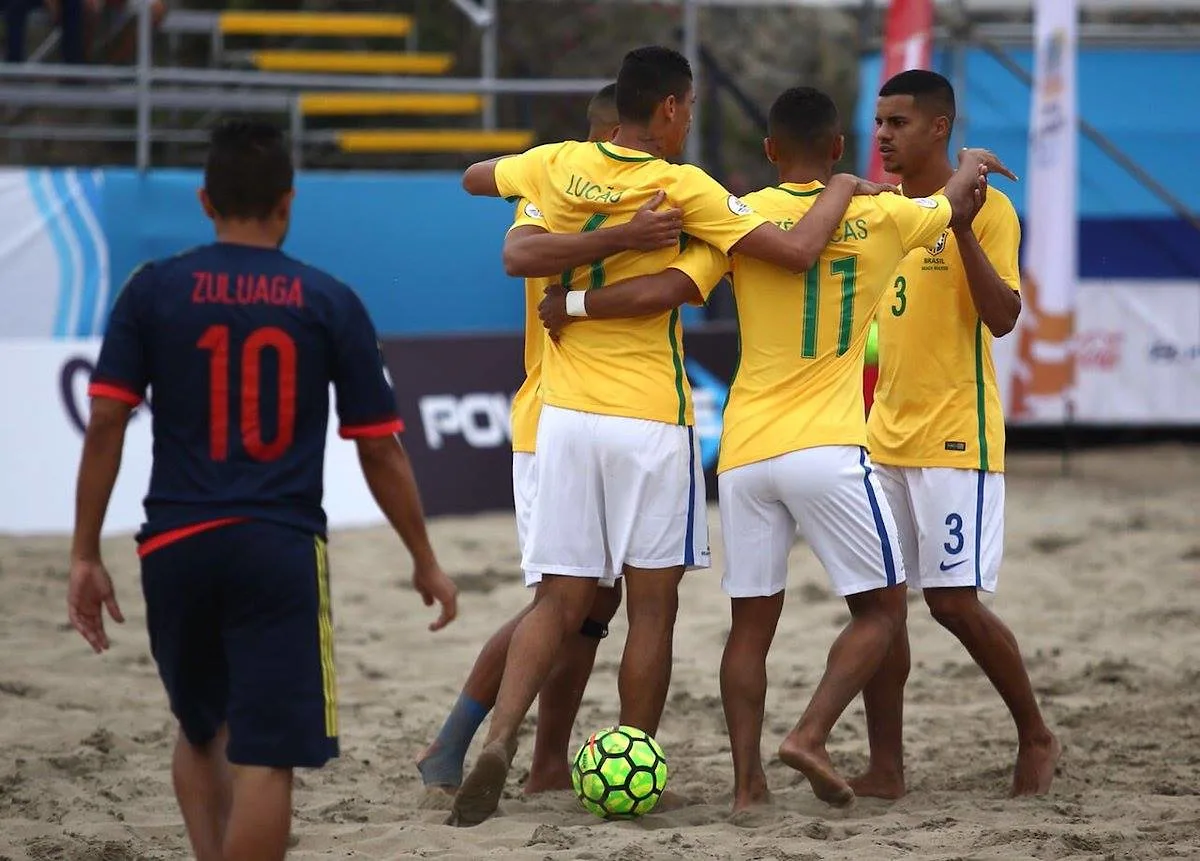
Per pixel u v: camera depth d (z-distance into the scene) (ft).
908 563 58.85
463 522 127.03
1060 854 48.34
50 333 132.77
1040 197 138.62
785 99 55.31
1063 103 134.00
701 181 52.54
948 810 55.31
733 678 55.06
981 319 56.65
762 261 53.57
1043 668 81.56
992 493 57.88
